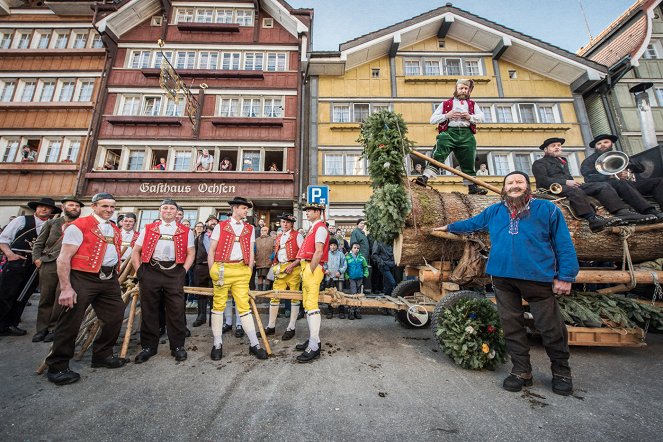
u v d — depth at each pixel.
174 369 3.27
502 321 2.96
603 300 3.89
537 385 2.86
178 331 3.64
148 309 3.62
